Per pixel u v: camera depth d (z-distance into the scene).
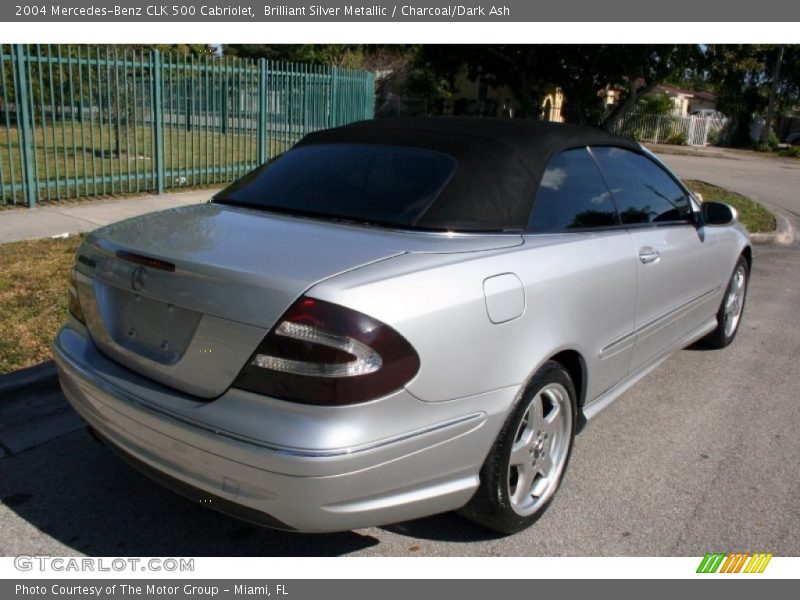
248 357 2.33
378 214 2.95
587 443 3.94
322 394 2.25
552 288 2.95
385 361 2.32
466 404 2.58
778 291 7.55
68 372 2.88
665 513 3.26
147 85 11.84
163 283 2.55
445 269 2.59
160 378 2.58
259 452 2.25
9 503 3.15
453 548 2.97
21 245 6.97
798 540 3.09
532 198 3.13
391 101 36.44
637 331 3.76
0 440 3.65
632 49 17.78
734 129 42.72
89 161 13.05
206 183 11.79
